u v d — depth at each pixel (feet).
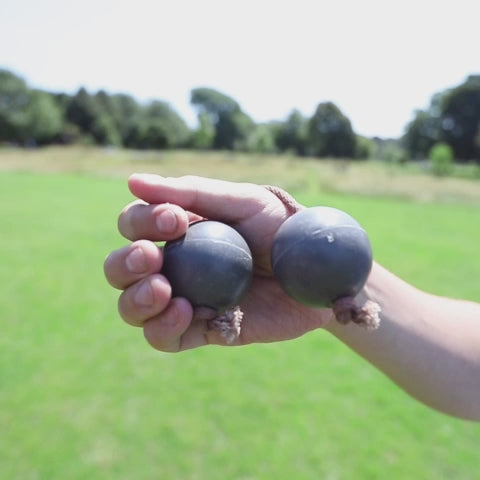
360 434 2.73
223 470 2.44
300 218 0.93
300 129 50.70
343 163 35.42
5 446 2.57
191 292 0.91
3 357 3.55
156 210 0.93
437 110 47.26
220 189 1.09
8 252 6.83
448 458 2.57
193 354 3.65
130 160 30.78
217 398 3.06
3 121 46.21
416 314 1.32
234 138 56.18
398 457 2.56
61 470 2.41
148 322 0.93
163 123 54.49
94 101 54.29
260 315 1.19
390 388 3.22
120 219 0.99
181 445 2.61
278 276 0.93
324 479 2.40
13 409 2.89
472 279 6.20
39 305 4.67
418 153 48.06
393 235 9.37
